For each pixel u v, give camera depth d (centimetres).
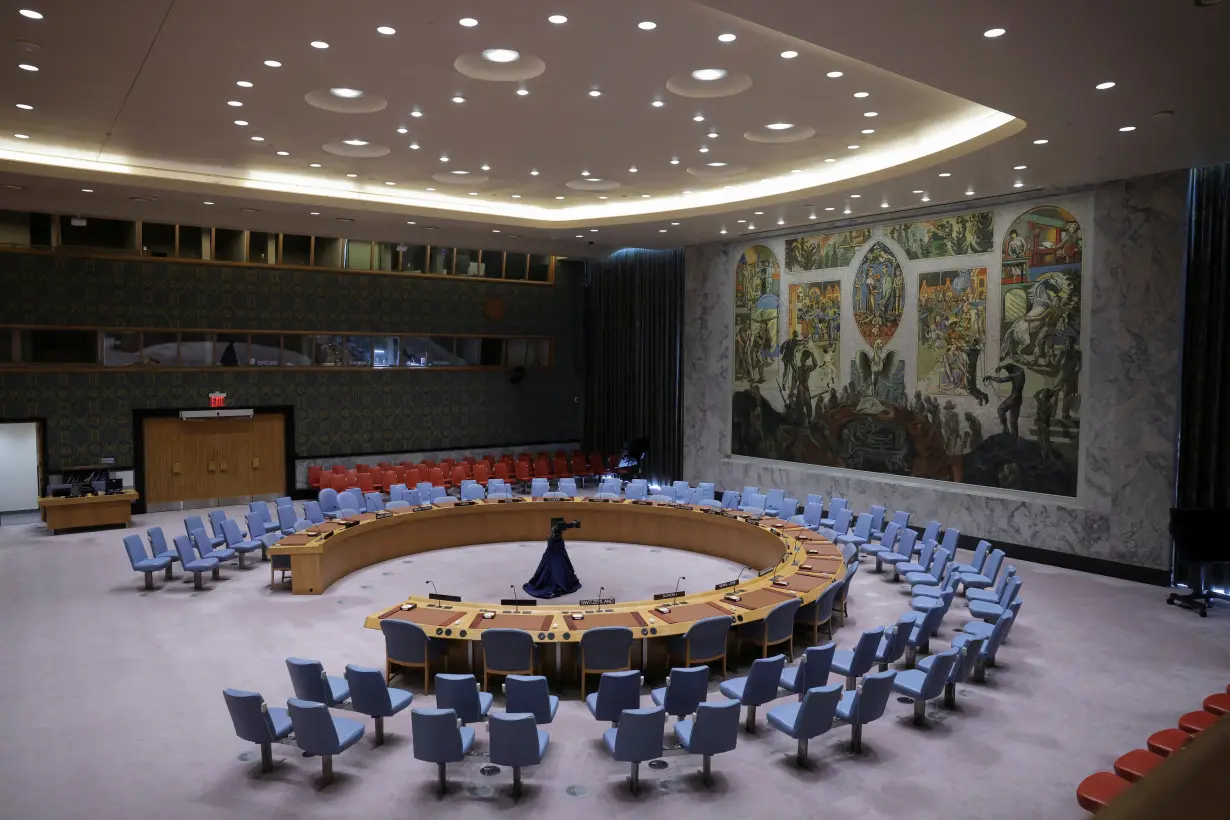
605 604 987
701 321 2109
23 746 772
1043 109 956
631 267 2378
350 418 2172
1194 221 1308
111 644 1047
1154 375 1334
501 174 1522
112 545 1590
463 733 719
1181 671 973
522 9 773
